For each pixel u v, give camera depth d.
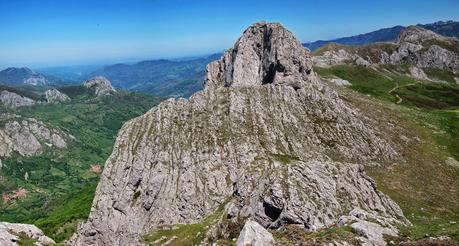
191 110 126.75
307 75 148.62
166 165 112.81
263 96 131.88
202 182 108.69
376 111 155.12
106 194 113.56
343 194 79.69
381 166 117.50
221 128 121.12
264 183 79.00
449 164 124.31
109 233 108.25
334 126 126.50
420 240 53.12
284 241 55.50
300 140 119.75
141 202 109.94
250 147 114.50
